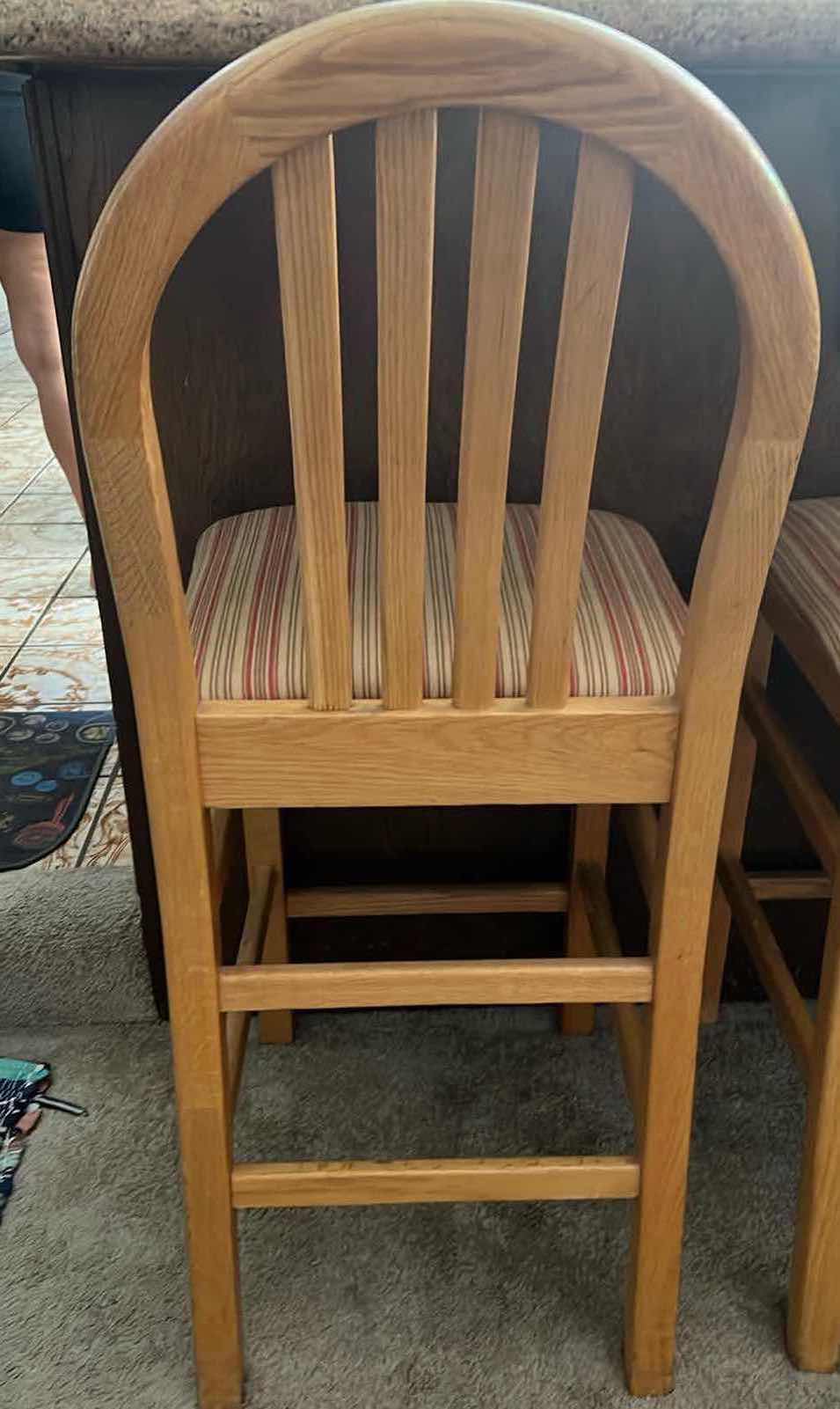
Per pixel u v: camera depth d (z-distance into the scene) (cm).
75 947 138
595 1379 101
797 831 135
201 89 58
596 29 57
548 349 109
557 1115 127
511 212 61
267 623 86
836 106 97
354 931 142
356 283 106
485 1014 141
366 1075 132
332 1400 99
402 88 58
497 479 71
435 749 81
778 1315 106
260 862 127
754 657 117
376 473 115
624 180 61
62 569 262
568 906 132
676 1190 94
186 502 114
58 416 179
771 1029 139
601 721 81
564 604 76
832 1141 95
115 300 63
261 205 102
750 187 61
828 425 113
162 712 79
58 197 100
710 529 75
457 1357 103
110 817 168
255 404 111
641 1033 95
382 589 75
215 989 87
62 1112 127
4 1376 101
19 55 83
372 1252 112
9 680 211
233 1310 96
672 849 84
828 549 100
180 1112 91
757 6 81
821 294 107
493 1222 115
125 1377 101
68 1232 114
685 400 112
